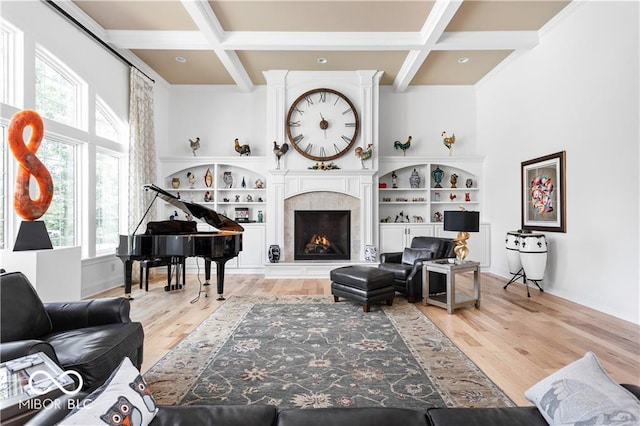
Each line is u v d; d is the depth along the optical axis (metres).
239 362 2.64
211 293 4.88
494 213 6.31
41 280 3.00
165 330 3.36
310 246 6.46
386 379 2.37
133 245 4.23
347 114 6.36
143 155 5.70
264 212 6.81
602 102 3.88
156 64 5.88
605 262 3.86
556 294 4.67
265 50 5.23
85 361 1.73
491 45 4.96
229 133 6.89
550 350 2.86
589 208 4.08
